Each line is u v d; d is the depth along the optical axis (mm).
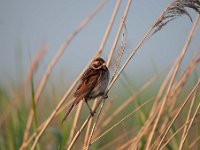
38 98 15766
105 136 18047
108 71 14406
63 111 15047
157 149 13109
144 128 14133
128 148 14438
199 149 15617
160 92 15070
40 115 17531
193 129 17031
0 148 15648
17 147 15203
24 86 16781
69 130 15469
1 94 16328
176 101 14781
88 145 12695
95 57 14625
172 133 14641
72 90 14289
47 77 15766
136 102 15211
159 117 13898
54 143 15984
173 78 14219
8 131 15477
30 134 15766
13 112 16016
